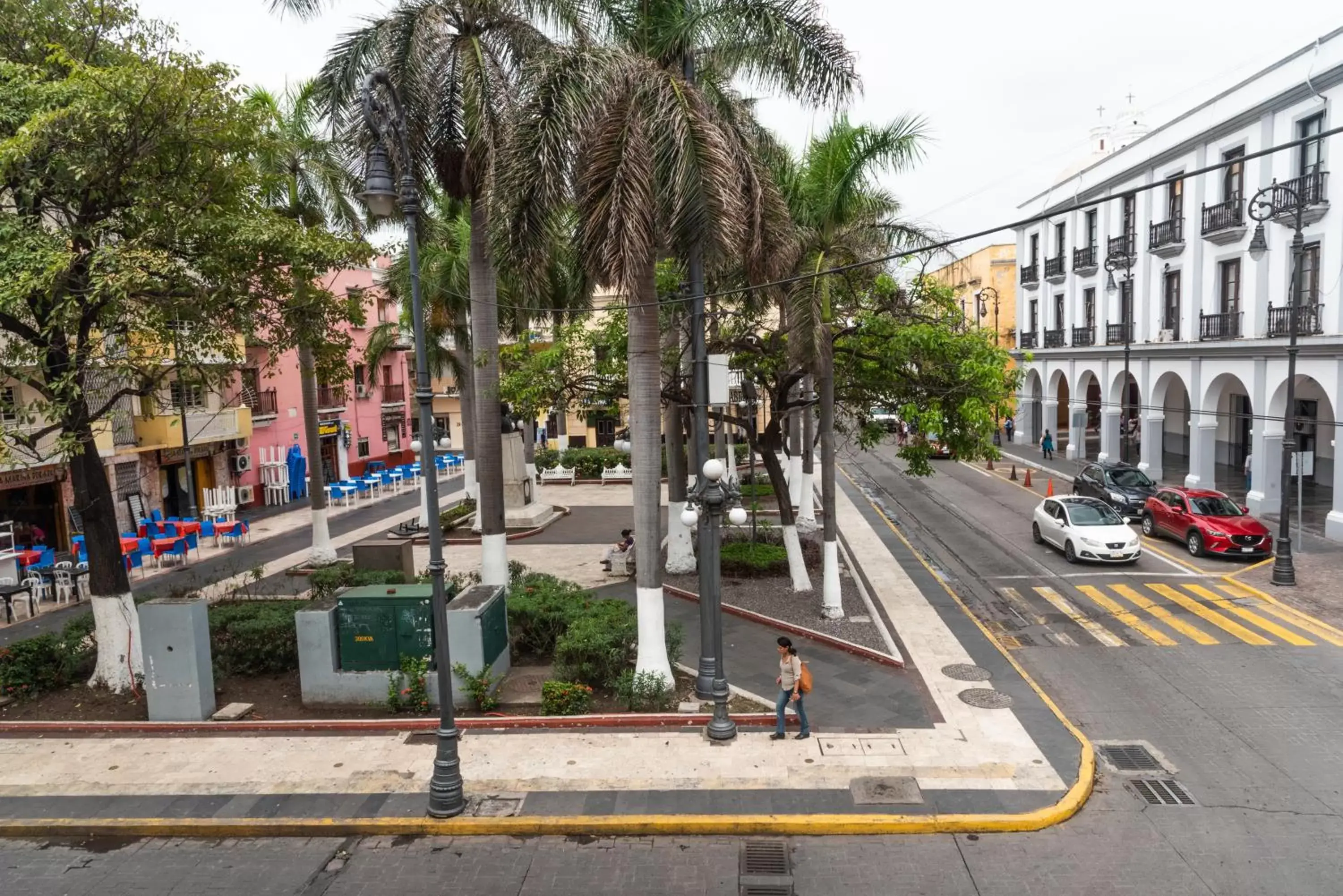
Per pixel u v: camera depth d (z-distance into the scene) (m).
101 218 12.45
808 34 11.80
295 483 33.56
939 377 15.42
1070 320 36.53
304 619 11.71
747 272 12.78
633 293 10.77
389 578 15.48
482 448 15.43
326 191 20.00
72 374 10.94
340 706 11.77
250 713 11.63
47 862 8.35
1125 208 31.59
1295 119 22.25
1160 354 28.77
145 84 11.08
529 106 10.95
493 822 8.64
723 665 10.81
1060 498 21.33
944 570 19.20
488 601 12.06
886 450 46.00
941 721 10.81
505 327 22.47
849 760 9.77
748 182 11.79
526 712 11.43
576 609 13.41
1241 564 18.89
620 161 10.45
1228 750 9.91
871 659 13.11
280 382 33.75
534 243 11.16
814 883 7.64
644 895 7.53
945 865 7.86
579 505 30.08
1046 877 7.61
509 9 14.28
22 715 11.78
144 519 24.75
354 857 8.30
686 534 18.59
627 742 10.41
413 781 9.61
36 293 11.52
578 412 17.53
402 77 14.25
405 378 44.75
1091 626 14.75
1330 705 11.08
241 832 8.75
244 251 12.27
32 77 11.48
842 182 14.18
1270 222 23.27
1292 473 17.23
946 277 54.16
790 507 16.81
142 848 8.58
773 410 16.70
